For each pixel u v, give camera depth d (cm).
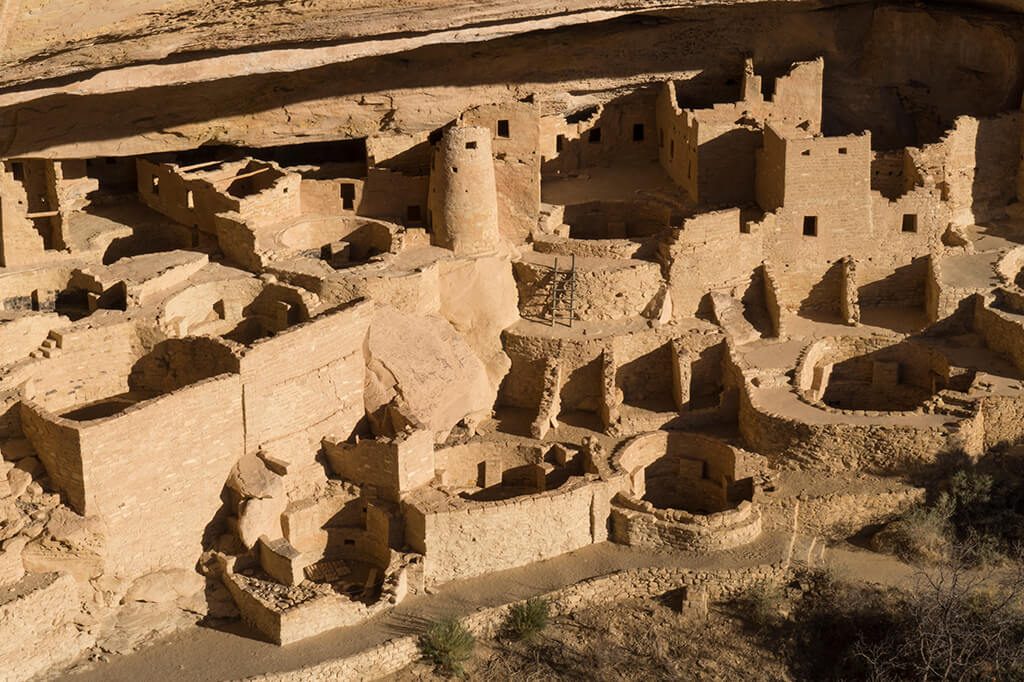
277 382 4103
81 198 4712
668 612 4100
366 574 4122
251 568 3997
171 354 4175
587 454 4391
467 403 4475
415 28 4006
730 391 4584
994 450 4456
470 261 4600
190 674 3750
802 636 4050
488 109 4697
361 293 4394
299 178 4725
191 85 4397
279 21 3784
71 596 3781
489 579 4122
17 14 3403
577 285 4638
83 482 3769
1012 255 4981
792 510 4294
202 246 4597
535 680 3881
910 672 3938
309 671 3772
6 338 4094
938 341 4741
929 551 4216
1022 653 3916
